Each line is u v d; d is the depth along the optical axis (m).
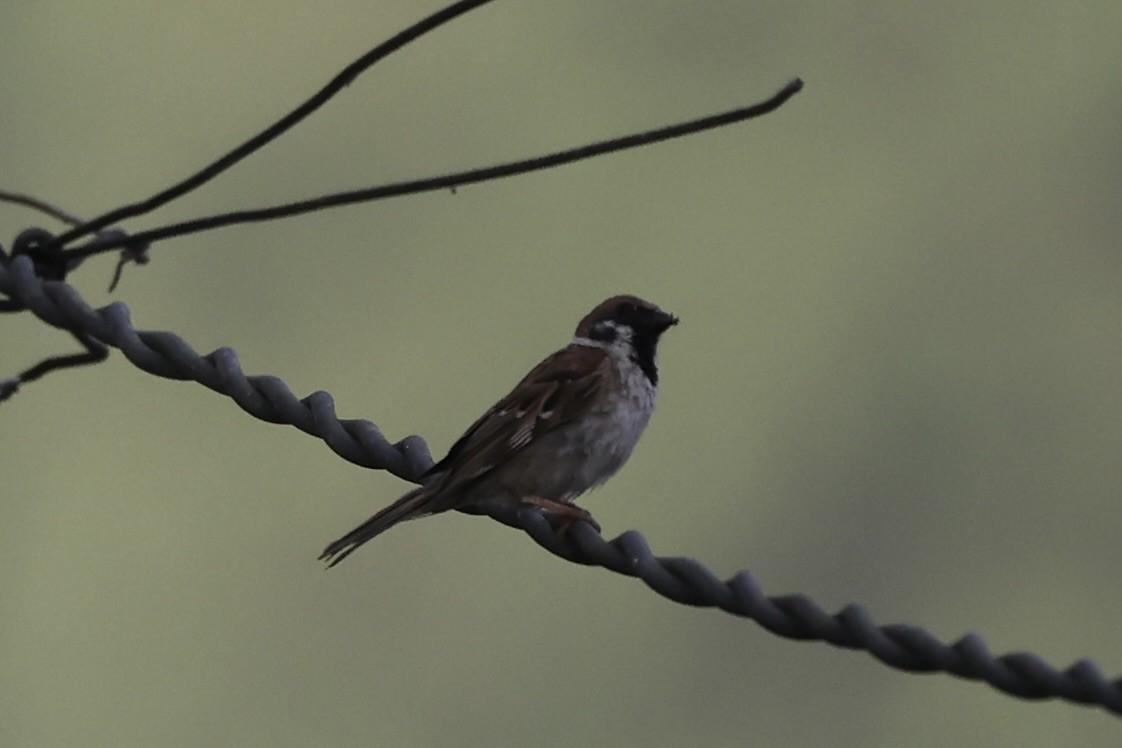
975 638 4.57
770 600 4.86
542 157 5.15
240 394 5.77
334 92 5.32
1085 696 4.45
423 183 5.29
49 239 5.90
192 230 5.68
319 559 5.86
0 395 6.11
